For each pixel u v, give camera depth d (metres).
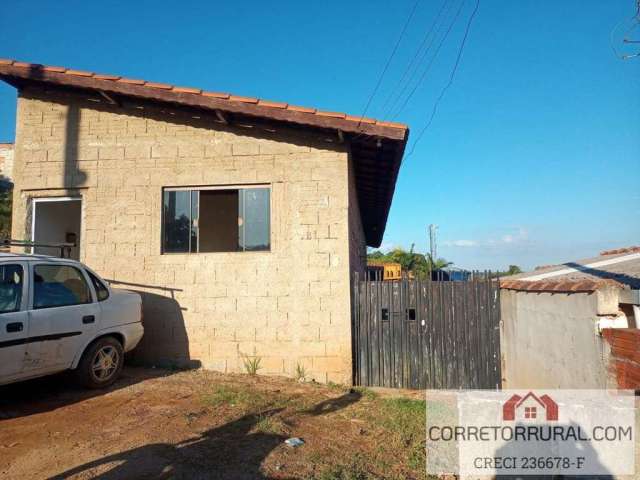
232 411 5.57
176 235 8.05
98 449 4.36
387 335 7.84
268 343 7.72
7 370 5.27
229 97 7.43
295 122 7.38
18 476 3.85
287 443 4.64
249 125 7.98
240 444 4.56
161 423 5.06
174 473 3.89
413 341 7.80
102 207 8.08
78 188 8.15
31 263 5.74
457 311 7.81
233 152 8.00
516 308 6.91
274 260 7.81
